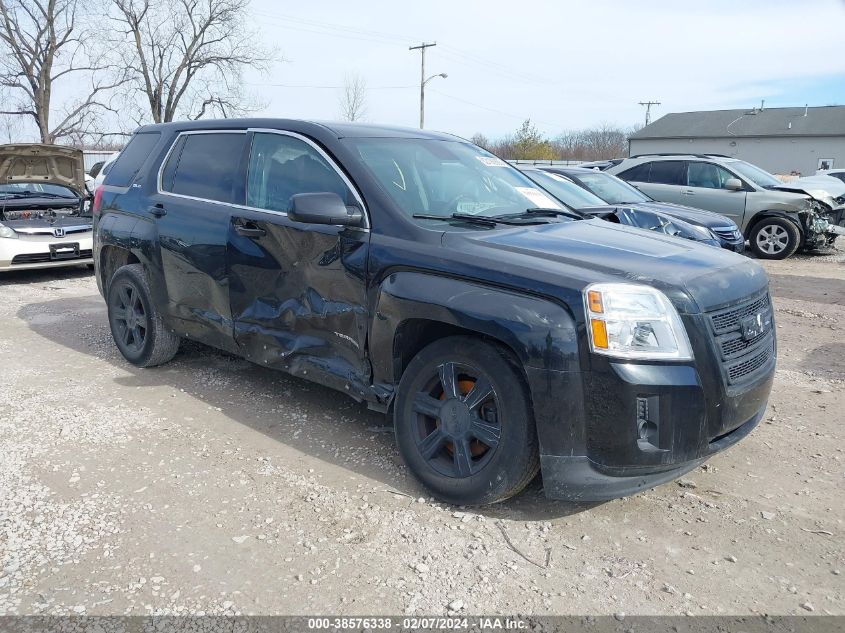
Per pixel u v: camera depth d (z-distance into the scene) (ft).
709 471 12.66
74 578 9.36
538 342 9.86
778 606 8.98
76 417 14.79
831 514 11.21
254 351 14.60
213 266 15.07
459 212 12.95
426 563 9.78
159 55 123.54
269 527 10.66
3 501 11.28
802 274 35.50
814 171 200.64
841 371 18.51
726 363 10.40
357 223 12.19
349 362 12.80
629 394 9.62
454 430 11.10
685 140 216.54
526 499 11.56
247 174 14.84
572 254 10.98
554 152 192.75
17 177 35.81
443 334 11.81
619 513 11.17
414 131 15.40
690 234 26.84
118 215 17.95
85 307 26.17
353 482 12.08
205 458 12.94
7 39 106.22
